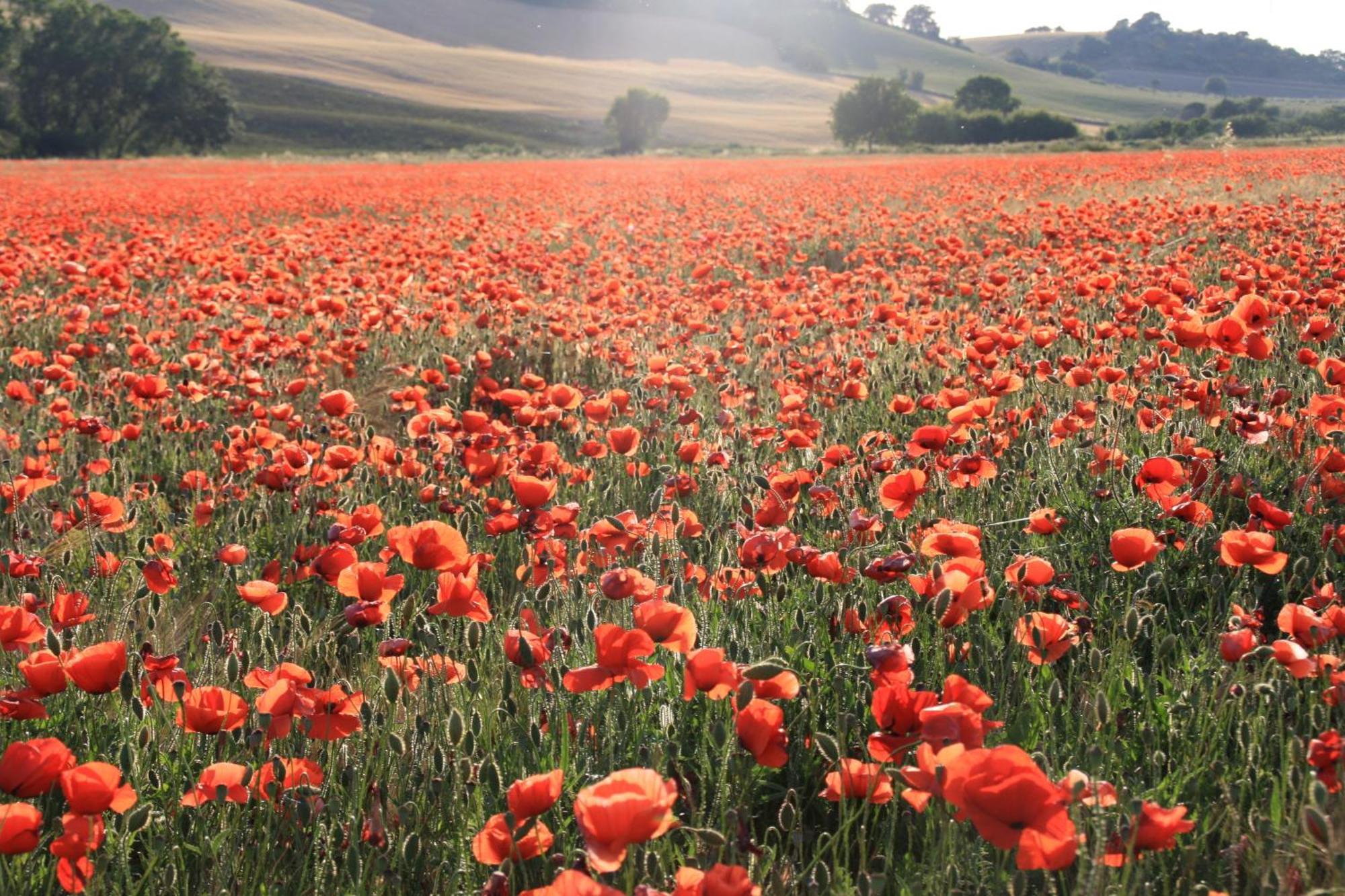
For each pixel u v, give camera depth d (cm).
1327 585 309
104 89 8125
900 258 1245
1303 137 5241
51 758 207
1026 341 653
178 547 460
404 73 12750
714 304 785
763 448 525
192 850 258
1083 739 281
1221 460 401
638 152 8319
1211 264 970
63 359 654
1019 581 303
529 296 1023
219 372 661
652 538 340
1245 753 266
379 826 237
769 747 229
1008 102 12119
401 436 696
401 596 396
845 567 337
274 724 247
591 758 284
